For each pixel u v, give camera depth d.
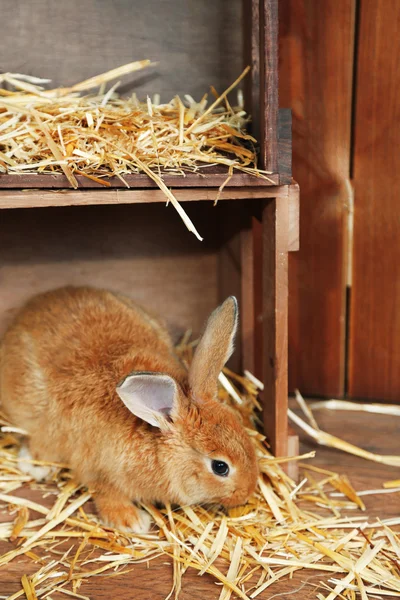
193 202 0.77
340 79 0.70
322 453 0.71
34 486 0.65
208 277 0.80
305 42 0.70
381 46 0.69
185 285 0.80
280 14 0.70
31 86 0.66
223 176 0.58
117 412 0.60
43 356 0.64
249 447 0.59
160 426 0.58
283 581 0.56
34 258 0.76
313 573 0.57
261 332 0.79
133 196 0.57
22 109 0.57
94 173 0.57
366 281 0.76
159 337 0.69
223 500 0.59
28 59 0.69
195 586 0.55
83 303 0.68
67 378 0.62
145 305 0.79
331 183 0.73
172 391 0.58
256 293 0.78
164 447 0.59
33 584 0.55
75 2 0.68
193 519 0.60
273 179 0.58
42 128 0.57
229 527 0.60
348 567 0.57
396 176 0.72
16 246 0.75
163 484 0.59
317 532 0.60
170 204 0.77
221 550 0.58
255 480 0.59
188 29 0.69
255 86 0.64
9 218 0.74
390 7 0.68
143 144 0.59
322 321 0.78
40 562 0.57
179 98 0.69
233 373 0.77
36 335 0.65
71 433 0.61
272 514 0.62
